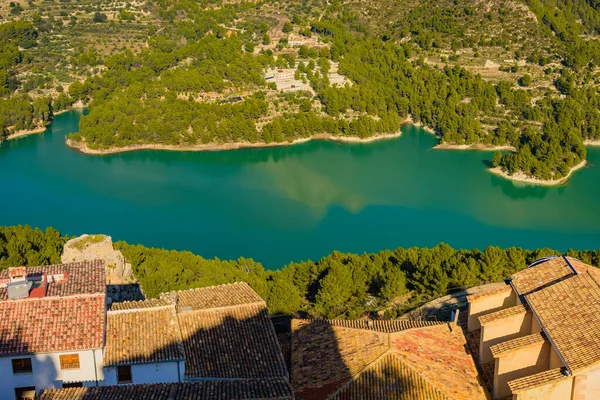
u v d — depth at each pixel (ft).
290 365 207.31
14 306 196.54
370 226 590.96
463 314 223.30
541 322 178.91
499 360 177.78
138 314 208.74
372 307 301.22
